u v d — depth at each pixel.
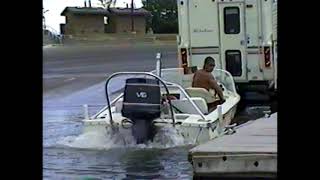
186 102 9.06
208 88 11.12
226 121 10.09
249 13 14.98
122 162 7.56
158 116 8.16
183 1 15.20
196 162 4.48
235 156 4.36
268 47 14.73
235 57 15.16
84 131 8.71
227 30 15.12
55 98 16.61
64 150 8.29
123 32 65.75
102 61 31.41
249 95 14.95
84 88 19.16
